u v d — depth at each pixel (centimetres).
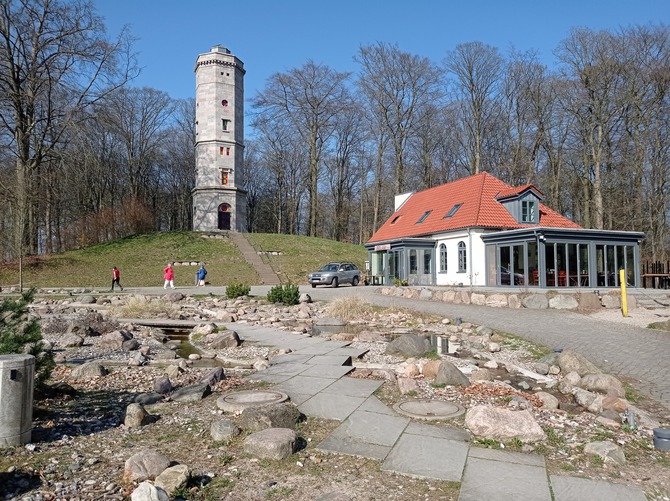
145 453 412
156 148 6369
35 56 3478
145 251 4325
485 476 406
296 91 5688
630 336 1154
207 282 3581
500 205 2892
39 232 4819
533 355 997
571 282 2333
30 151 3772
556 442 484
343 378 751
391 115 5253
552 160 4494
